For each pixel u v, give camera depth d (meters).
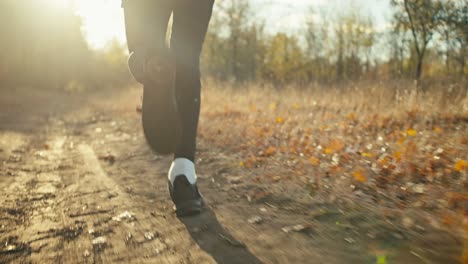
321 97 8.89
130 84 21.12
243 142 5.04
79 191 2.94
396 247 1.62
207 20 2.11
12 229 2.13
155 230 2.00
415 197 2.33
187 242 1.81
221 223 2.04
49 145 5.98
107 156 4.42
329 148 4.13
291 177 3.00
